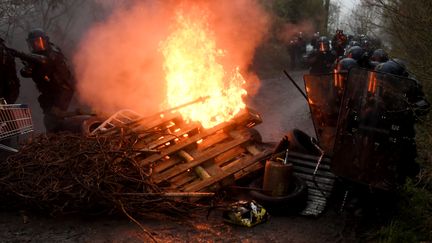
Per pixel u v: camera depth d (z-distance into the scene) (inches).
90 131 249.0
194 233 166.2
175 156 208.7
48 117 280.1
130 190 182.1
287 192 188.2
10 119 209.0
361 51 247.3
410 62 253.3
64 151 195.6
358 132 173.8
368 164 172.7
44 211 175.3
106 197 167.8
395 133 168.2
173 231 167.0
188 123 223.8
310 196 194.1
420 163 198.1
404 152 168.4
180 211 177.2
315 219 181.3
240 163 203.9
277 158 202.4
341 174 177.8
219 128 218.5
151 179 187.0
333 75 208.2
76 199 168.6
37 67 270.7
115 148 196.2
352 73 174.4
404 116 167.8
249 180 209.0
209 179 193.0
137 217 176.9
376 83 170.2
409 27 249.4
